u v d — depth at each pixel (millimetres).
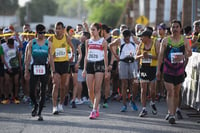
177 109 23141
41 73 22047
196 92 22953
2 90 30812
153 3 86375
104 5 121938
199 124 21547
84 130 19578
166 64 21172
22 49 30578
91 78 23031
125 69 25531
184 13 44750
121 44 25672
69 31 28891
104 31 28250
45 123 21312
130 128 20172
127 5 86125
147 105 28625
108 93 27547
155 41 23359
